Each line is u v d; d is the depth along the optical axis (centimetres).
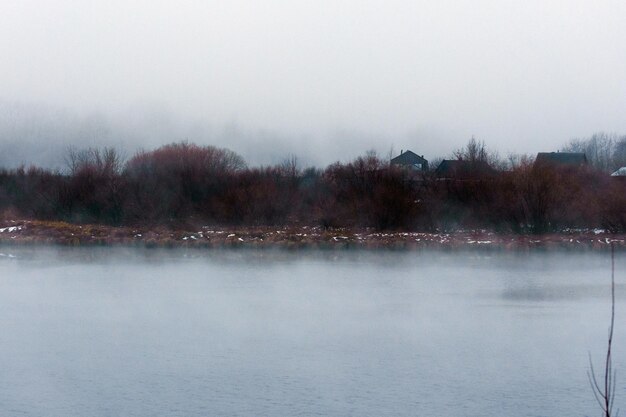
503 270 3034
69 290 2544
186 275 2877
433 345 1834
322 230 4009
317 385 1531
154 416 1366
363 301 2373
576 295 2481
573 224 3934
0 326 2016
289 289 2581
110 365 1659
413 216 4044
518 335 1934
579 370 1636
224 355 1733
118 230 3966
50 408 1402
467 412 1389
